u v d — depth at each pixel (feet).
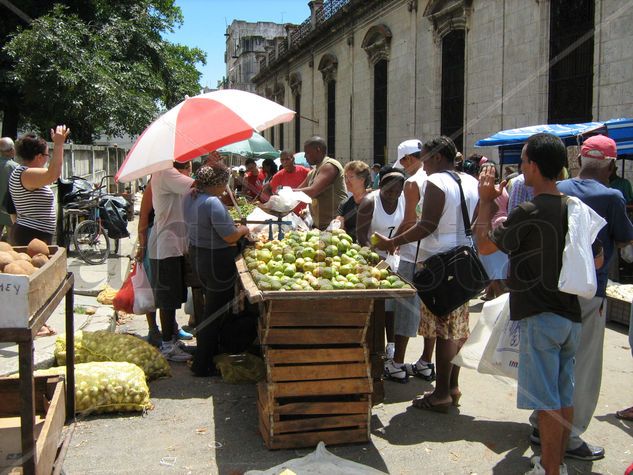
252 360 15.42
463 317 13.14
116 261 33.01
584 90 33.04
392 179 15.47
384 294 11.03
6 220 20.99
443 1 46.24
